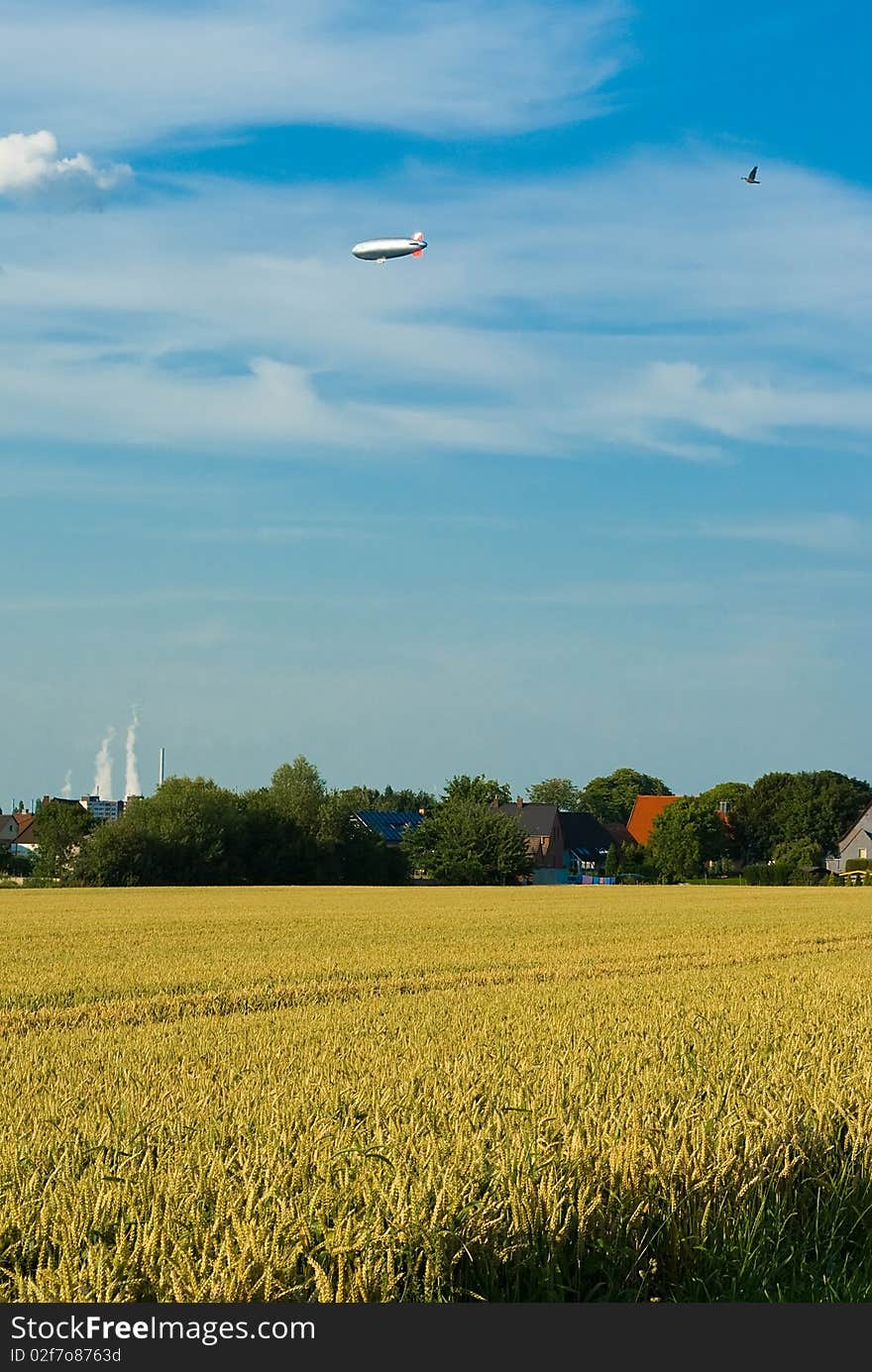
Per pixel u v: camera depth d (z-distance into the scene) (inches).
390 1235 242.8
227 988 927.0
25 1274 239.9
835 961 1141.7
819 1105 359.3
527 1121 316.5
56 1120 351.3
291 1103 351.6
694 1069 411.5
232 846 3981.3
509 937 1508.4
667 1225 282.2
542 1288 256.7
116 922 1850.4
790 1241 303.6
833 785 6038.4
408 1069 430.6
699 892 3430.1
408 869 4458.7
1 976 1010.7
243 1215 245.1
